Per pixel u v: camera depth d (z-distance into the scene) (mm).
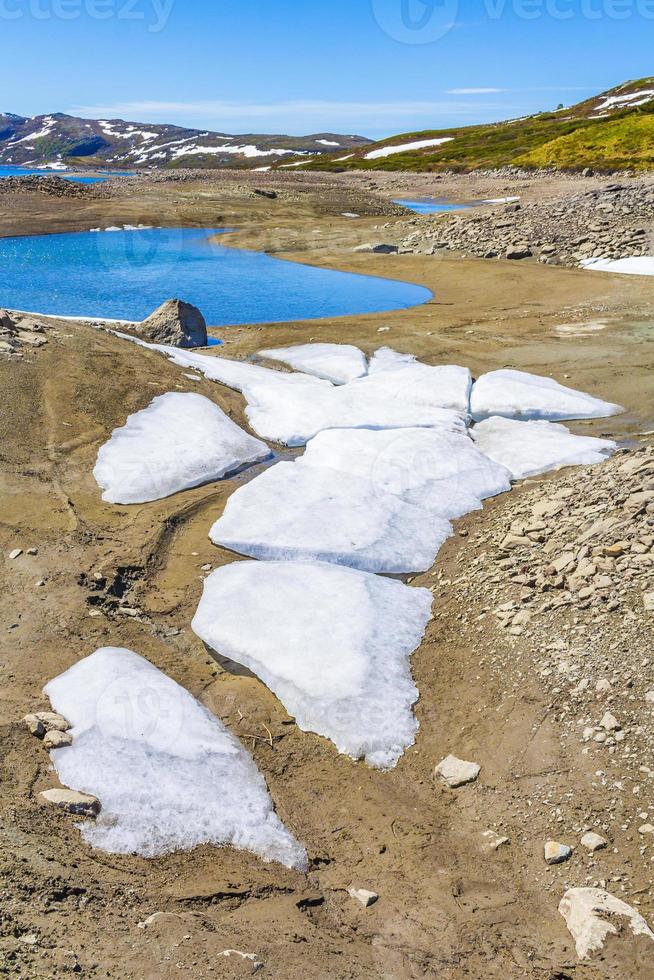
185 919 4719
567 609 7543
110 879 4988
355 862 5520
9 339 14852
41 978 3914
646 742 5855
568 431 13609
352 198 54125
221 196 51219
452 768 6219
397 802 6051
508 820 5707
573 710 6398
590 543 8320
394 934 4863
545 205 33938
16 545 9602
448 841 5652
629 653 6664
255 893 5125
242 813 5777
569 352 18094
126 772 5898
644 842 5195
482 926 4906
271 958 4461
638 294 23031
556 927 4844
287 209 47812
